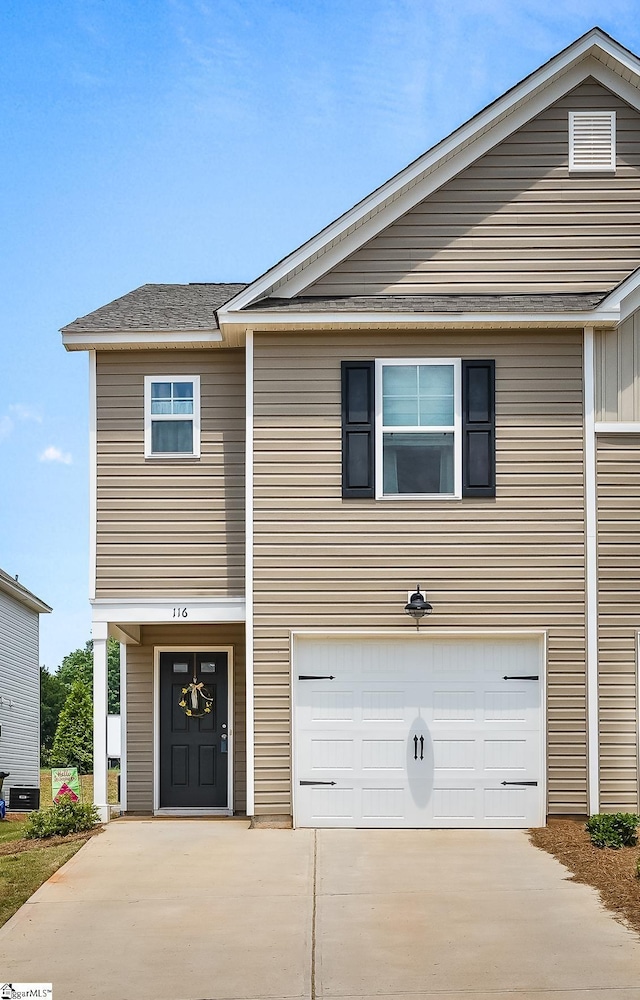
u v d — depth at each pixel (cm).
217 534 1513
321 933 962
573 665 1381
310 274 1427
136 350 1535
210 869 1179
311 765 1391
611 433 1398
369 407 1402
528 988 826
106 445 1527
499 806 1380
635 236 1438
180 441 1533
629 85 1448
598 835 1246
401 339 1410
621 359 1406
